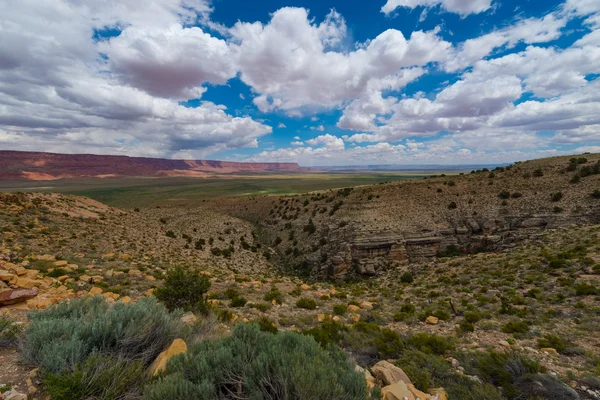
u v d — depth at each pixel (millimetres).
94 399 3629
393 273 50219
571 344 9516
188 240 61656
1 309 8508
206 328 7422
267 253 73250
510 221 57062
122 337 4961
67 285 14000
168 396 3488
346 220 70812
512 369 6852
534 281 21203
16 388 3723
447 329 12836
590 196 51125
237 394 3955
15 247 21188
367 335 10234
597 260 22250
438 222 64062
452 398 5816
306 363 4117
